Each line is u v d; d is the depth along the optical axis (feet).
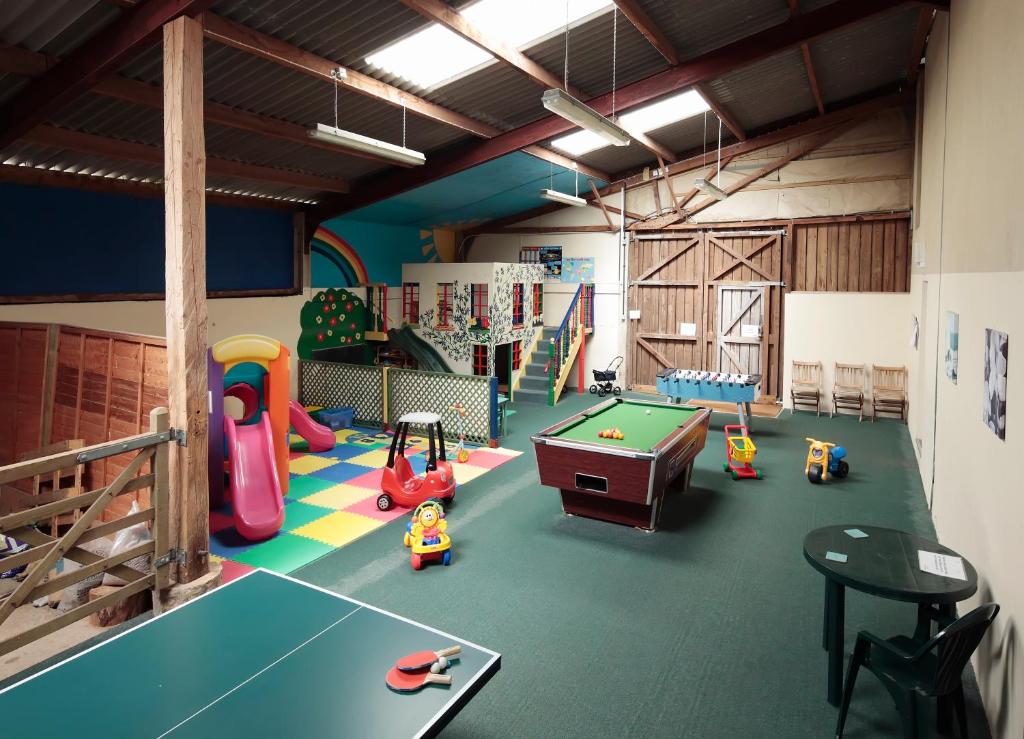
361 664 9.57
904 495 25.02
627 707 12.74
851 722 12.29
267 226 35.42
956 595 11.11
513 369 43.21
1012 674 10.50
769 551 20.01
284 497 24.53
